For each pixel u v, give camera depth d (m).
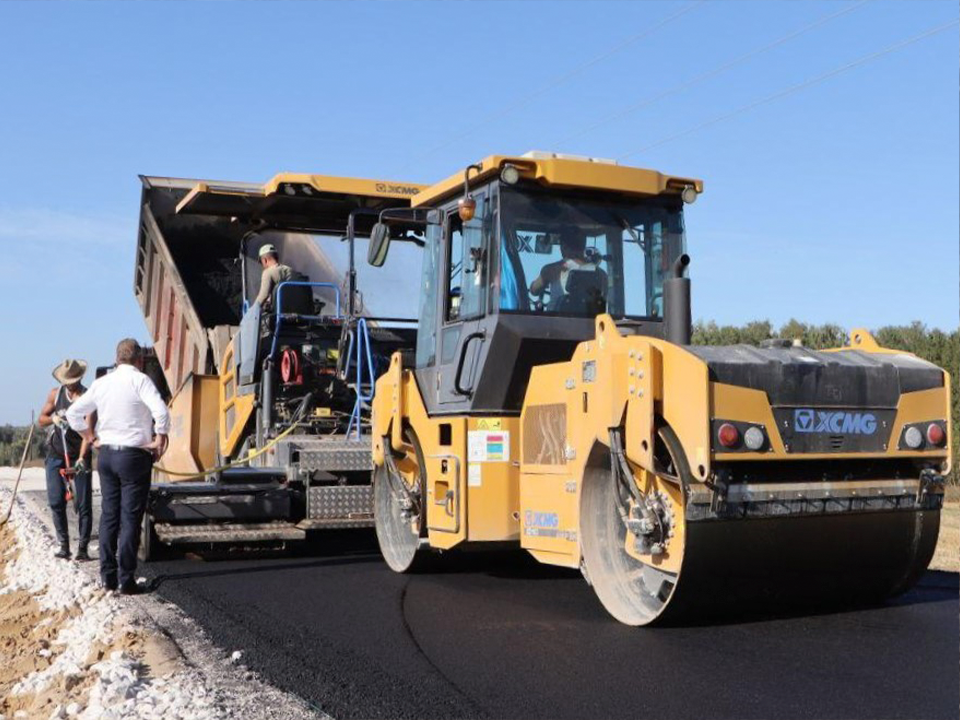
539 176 7.63
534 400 7.35
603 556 6.79
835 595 6.75
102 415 8.08
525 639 6.25
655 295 7.97
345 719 4.82
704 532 5.96
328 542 11.09
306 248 12.59
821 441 6.18
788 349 6.50
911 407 6.48
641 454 6.15
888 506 6.45
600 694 5.12
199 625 6.76
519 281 7.57
